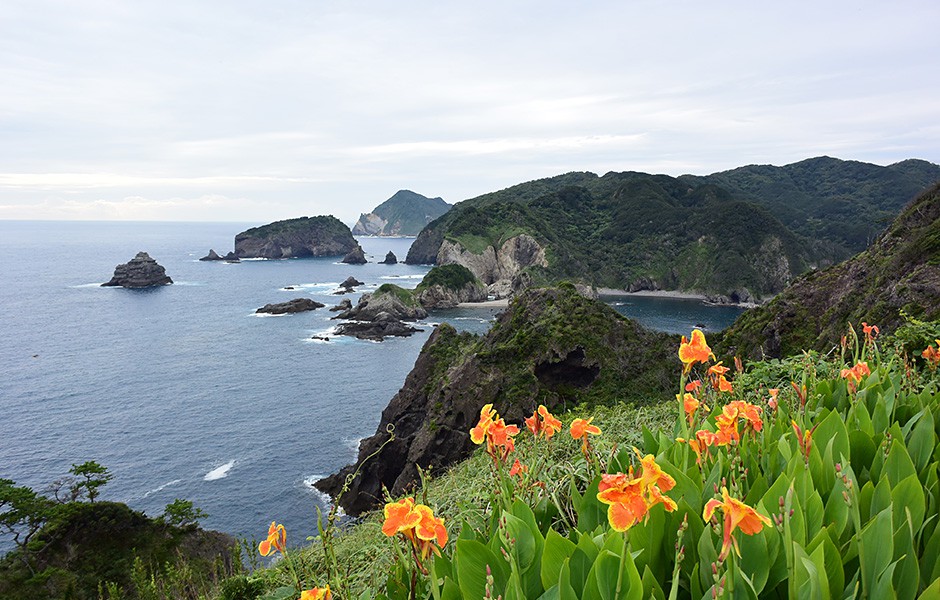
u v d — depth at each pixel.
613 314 29.64
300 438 36.25
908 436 3.04
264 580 4.79
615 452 3.40
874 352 4.79
